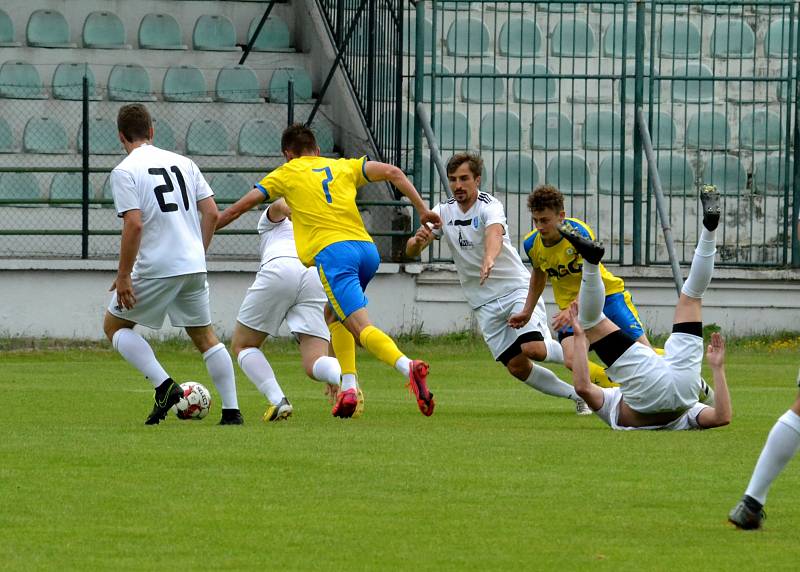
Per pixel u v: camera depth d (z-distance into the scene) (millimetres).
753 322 56969
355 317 27094
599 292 25125
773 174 63344
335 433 25297
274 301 29297
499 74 57125
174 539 15438
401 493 18375
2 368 44062
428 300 55562
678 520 16609
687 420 26000
